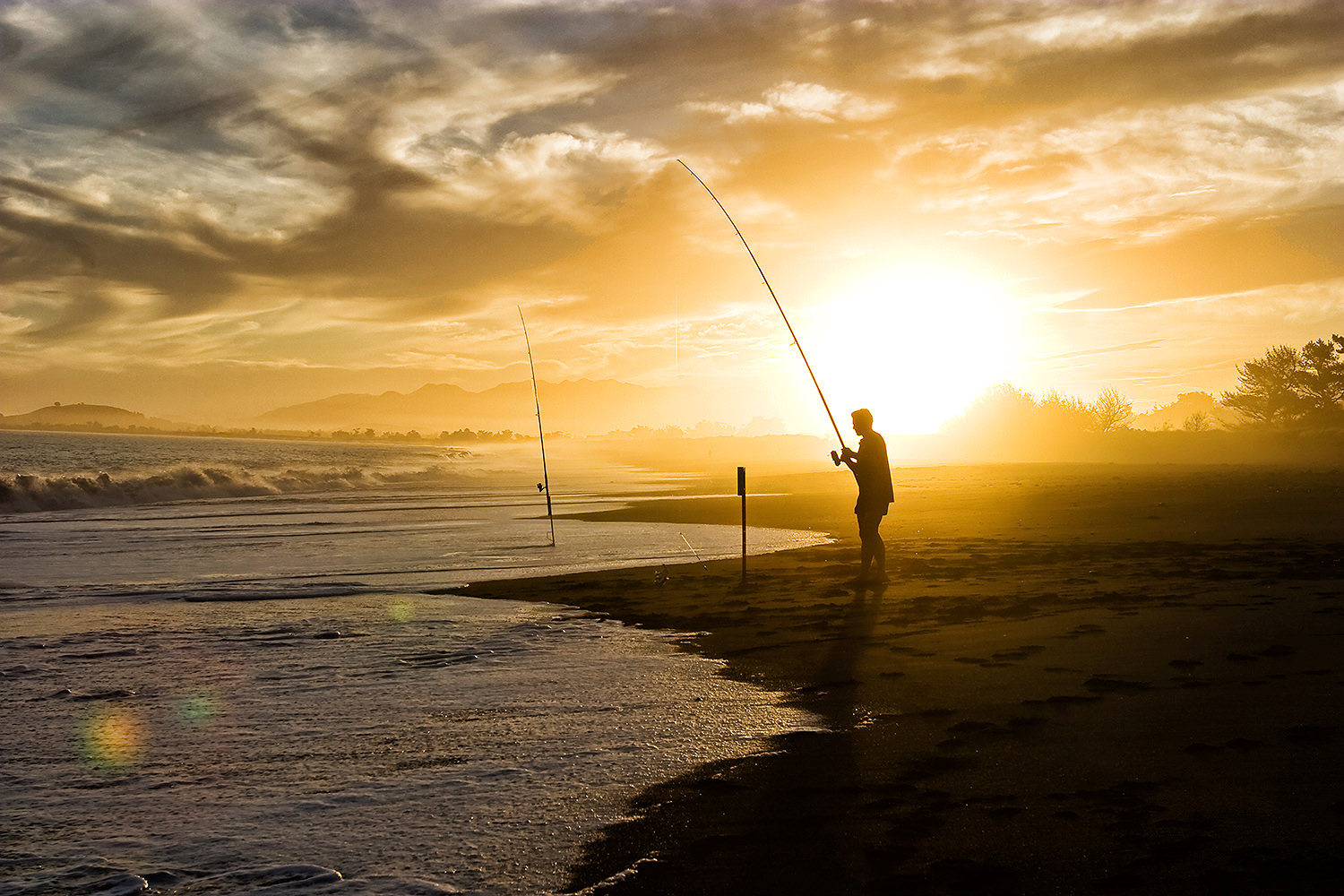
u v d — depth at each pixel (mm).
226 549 12797
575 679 4926
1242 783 2967
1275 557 8938
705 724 3973
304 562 11227
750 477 39375
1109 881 2312
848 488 28859
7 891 2420
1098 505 17234
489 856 2615
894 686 4512
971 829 2688
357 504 23359
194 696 4676
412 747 3732
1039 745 3473
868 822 2781
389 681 4977
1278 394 61812
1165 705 3920
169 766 3539
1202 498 18188
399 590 8766
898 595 7535
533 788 3207
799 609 7016
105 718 4273
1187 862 2400
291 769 3482
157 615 7367
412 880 2455
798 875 2418
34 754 3719
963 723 3811
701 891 2346
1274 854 2432
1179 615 6043
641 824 2828
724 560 10789
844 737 3688
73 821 2961
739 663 5215
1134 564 8836
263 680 5035
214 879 2486
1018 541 11555
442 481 37781
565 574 9727
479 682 4910
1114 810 2787
